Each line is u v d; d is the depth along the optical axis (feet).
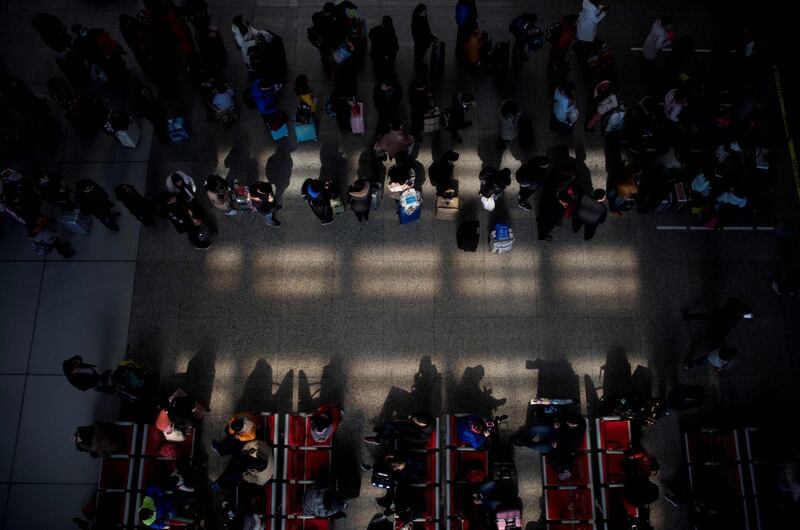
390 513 30.99
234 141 40.06
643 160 39.01
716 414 34.42
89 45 38.32
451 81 41.63
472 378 35.04
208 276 37.01
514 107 36.58
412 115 37.68
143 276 37.04
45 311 36.40
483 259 37.22
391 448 32.73
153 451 32.19
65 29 38.32
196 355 35.47
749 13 43.75
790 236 37.55
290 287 36.73
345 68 37.27
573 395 34.78
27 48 43.21
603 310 36.27
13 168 39.52
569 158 39.47
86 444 29.84
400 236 37.78
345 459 33.76
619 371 35.14
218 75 41.93
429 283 36.78
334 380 34.99
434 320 36.04
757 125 37.24
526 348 35.55
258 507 30.68
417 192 35.96
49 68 42.65
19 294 36.76
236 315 36.19
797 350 35.53
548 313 36.19
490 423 31.99
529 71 41.88
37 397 34.86
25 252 37.60
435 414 34.40
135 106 36.35
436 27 43.32
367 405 34.58
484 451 32.07
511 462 33.09
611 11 43.93
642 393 34.78
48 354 35.58
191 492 30.86
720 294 36.60
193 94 41.42
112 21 44.14
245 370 35.19
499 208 38.19
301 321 36.06
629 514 30.83
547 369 35.22
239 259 37.35
